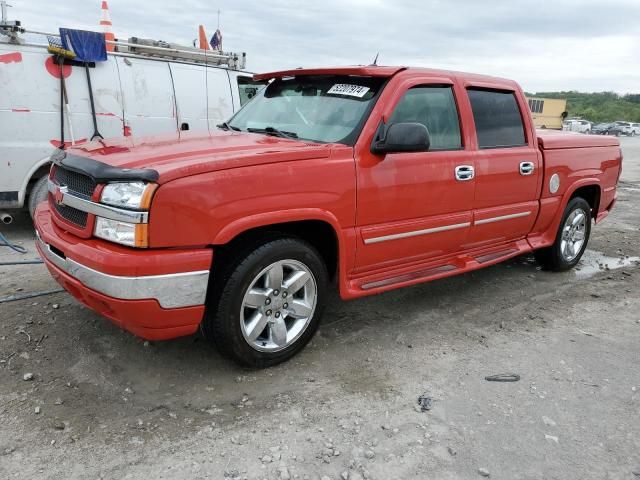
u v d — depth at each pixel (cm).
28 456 253
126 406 296
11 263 502
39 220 352
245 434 278
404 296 490
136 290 274
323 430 285
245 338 323
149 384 318
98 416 285
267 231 329
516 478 257
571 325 444
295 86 434
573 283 555
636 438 292
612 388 343
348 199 349
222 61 799
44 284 455
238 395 313
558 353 390
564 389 339
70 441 264
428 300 484
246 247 316
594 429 299
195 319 297
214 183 289
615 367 372
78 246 291
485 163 439
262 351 333
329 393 320
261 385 324
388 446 274
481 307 474
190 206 281
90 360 338
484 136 449
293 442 274
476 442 281
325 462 260
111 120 648
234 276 310
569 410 316
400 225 385
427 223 403
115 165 289
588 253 686
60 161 333
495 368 362
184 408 297
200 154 309
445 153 409
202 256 287
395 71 388
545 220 530
